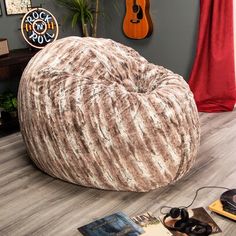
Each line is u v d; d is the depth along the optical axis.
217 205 1.93
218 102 3.65
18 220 1.96
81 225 1.89
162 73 2.42
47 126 2.09
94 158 2.02
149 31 3.92
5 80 3.60
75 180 2.21
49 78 2.14
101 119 1.96
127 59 2.44
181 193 2.15
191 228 1.78
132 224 1.84
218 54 3.47
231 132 3.07
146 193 2.16
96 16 4.09
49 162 2.23
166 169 2.06
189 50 3.87
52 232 1.84
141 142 1.96
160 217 1.91
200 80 3.69
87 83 2.08
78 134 2.00
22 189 2.29
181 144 2.06
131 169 2.01
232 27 3.38
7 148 3.00
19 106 2.37
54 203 2.11
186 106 2.12
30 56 3.30
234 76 3.51
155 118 1.97
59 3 4.01
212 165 2.48
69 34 4.23
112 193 2.18
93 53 2.28
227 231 1.78
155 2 3.92
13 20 3.62
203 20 3.49
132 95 2.02
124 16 4.10
